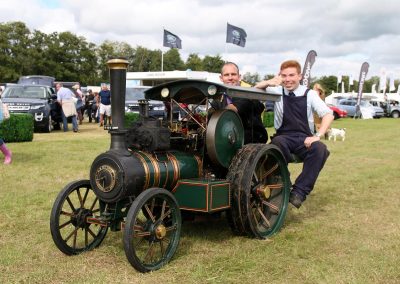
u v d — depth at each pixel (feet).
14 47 221.87
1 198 19.75
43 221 16.55
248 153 14.17
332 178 25.95
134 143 12.87
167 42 94.99
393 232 15.55
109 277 11.65
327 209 18.94
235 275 11.78
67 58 236.63
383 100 129.49
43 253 13.39
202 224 16.19
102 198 12.33
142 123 12.99
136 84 79.30
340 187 23.52
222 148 13.89
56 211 12.67
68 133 51.06
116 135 12.32
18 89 52.75
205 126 14.08
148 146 12.67
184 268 12.21
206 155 14.28
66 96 51.72
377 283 11.33
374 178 26.03
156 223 12.25
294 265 12.47
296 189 15.85
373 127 73.20
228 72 17.02
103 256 13.17
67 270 12.12
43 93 52.75
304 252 13.44
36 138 44.78
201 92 14.55
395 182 24.82
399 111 123.95
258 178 15.42
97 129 56.59
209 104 14.61
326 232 15.55
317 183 24.53
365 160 33.50
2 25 222.69
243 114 16.11
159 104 43.37
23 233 15.25
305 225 16.43
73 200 19.31
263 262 12.60
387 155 36.35
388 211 18.61
